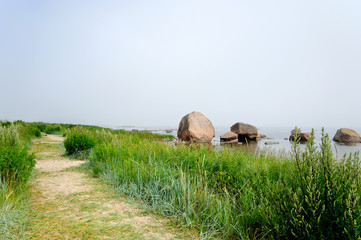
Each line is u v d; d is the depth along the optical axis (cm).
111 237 256
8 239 235
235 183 405
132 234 266
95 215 317
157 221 310
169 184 414
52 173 581
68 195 400
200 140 2189
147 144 771
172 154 606
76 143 871
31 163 484
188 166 508
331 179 221
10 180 386
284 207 250
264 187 339
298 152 259
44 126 2350
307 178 226
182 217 315
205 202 347
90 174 580
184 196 352
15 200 329
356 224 193
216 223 299
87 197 392
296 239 233
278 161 488
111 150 680
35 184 466
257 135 2745
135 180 455
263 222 279
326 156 239
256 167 435
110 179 505
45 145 1156
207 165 493
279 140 2584
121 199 390
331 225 209
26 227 267
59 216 306
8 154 412
